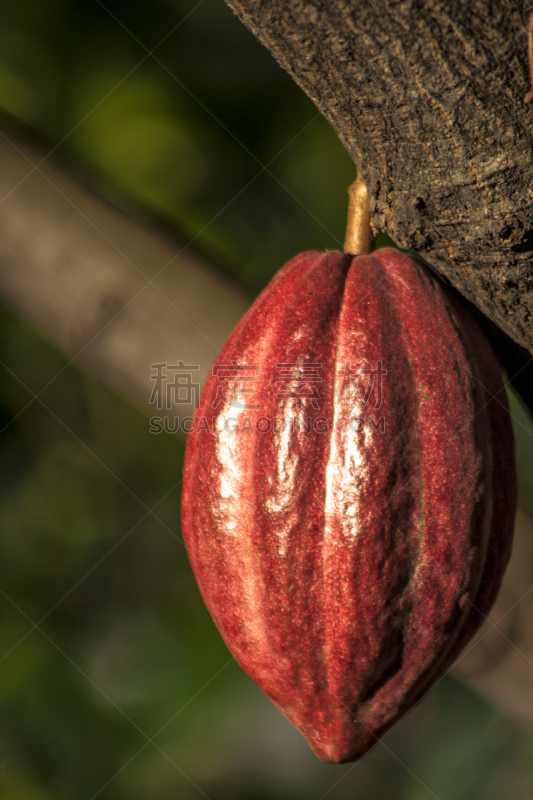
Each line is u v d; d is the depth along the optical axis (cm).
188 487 82
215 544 80
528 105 75
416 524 79
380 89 76
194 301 87
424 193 77
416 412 79
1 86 108
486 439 80
